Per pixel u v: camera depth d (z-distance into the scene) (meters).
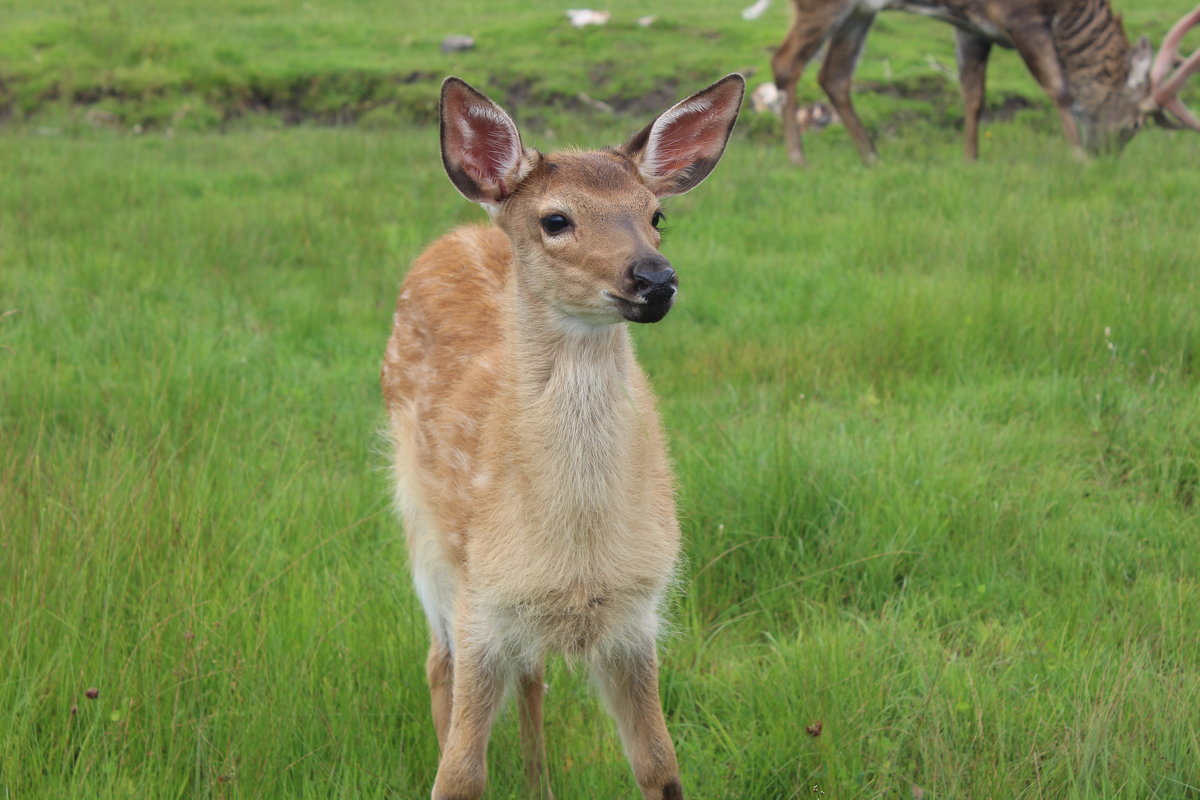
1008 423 10.56
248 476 9.09
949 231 15.85
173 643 6.84
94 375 11.23
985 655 7.30
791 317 13.45
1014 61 32.69
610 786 6.37
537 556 5.72
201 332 12.77
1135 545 8.54
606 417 5.67
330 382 11.84
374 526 8.79
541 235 5.73
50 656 6.64
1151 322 11.84
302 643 7.02
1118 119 22.97
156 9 40.41
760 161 23.50
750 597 8.20
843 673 6.90
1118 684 6.51
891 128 28.25
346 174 22.16
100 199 19.17
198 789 6.09
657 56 33.34
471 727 5.96
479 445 6.17
